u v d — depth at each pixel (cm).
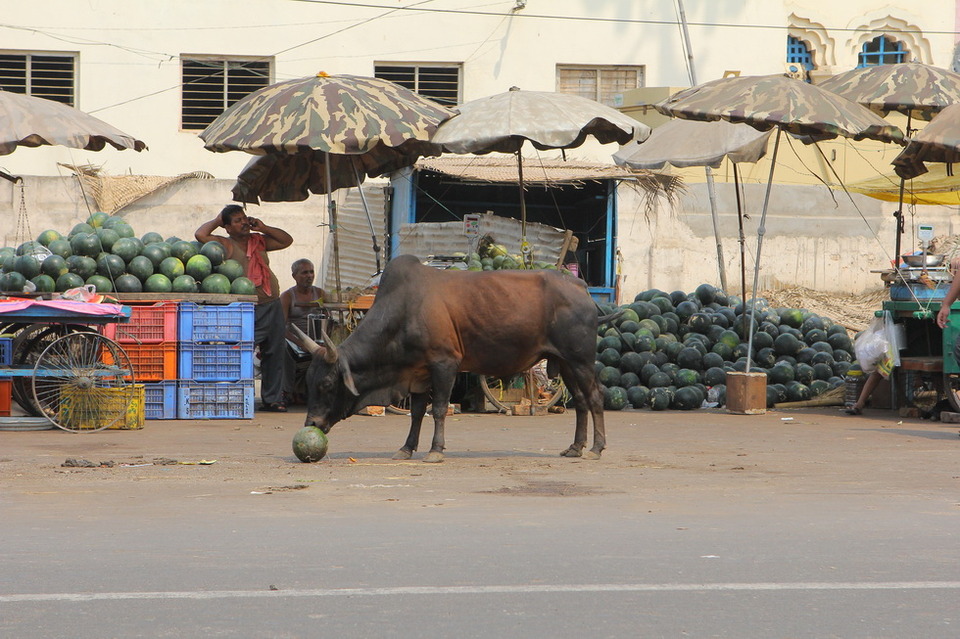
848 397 3052
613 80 5778
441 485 1706
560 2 5694
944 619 959
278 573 1104
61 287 2683
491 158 4147
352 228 4578
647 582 1073
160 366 2755
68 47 5416
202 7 5488
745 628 929
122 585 1058
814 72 5912
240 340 2789
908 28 6053
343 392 1984
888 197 3950
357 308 2888
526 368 2030
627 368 3178
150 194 4644
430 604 994
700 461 2017
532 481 1750
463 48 5647
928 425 2730
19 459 2012
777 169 5344
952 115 2702
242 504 1520
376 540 1263
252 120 2611
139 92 5462
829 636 910
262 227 3028
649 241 5025
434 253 3884
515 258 3103
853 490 1667
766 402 3169
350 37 5581
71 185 4559
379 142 2770
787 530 1330
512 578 1086
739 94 2702
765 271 5184
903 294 2914
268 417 2856
